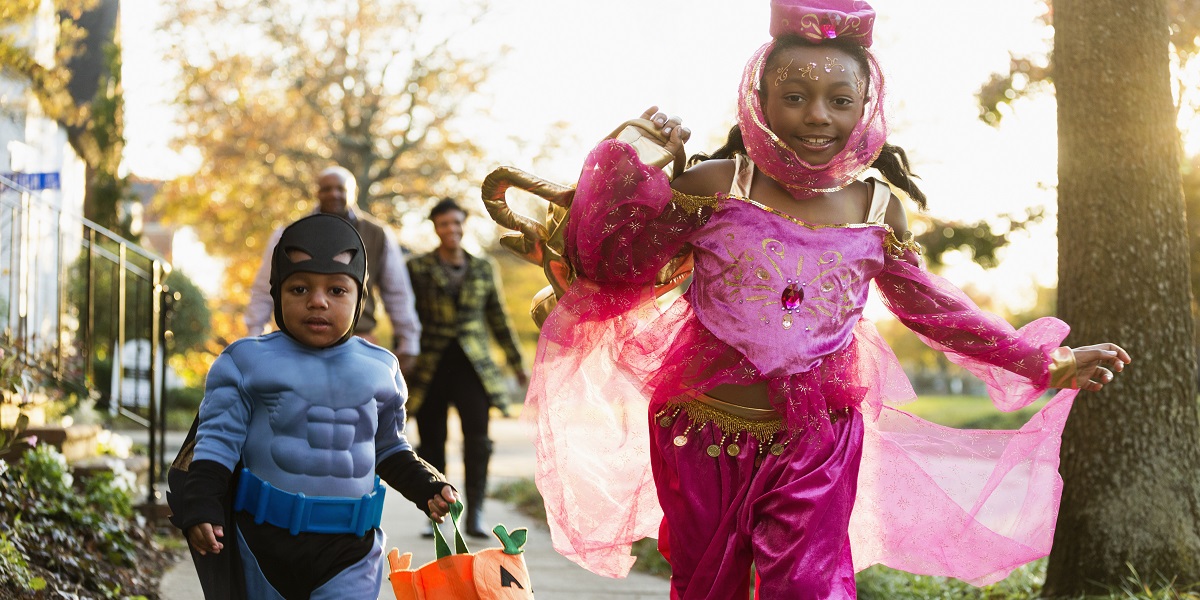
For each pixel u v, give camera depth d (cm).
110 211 2284
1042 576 568
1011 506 364
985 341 352
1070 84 510
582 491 357
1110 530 495
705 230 336
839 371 333
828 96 321
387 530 757
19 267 880
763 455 332
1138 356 498
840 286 328
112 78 2316
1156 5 503
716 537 329
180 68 2959
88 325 824
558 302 354
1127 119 498
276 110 3105
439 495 334
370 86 3086
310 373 321
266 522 315
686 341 337
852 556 361
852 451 335
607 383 359
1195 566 490
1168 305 500
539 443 352
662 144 338
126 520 616
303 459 317
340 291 326
